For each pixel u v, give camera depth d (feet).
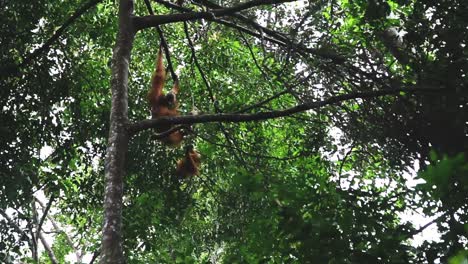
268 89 40.19
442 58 25.25
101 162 36.58
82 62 37.60
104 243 19.40
